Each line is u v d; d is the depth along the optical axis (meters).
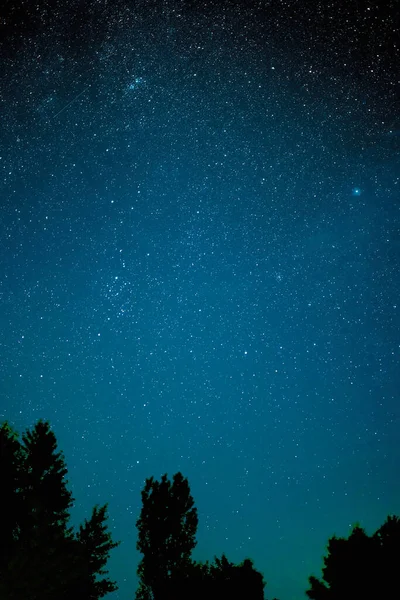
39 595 6.02
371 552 6.07
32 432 8.20
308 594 6.29
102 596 7.52
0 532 7.15
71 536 6.97
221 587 7.21
